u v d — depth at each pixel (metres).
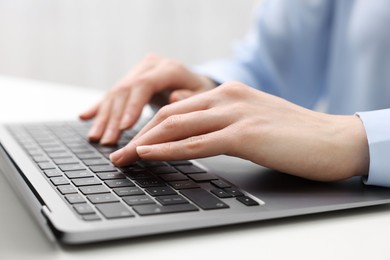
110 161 0.57
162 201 0.43
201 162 0.57
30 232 0.39
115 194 0.45
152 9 1.97
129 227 0.37
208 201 0.44
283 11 1.09
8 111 0.94
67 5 1.88
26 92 1.12
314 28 1.09
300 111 0.54
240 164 0.57
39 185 0.47
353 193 0.48
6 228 0.39
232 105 0.53
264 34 1.09
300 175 0.50
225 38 2.06
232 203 0.44
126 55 1.97
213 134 0.50
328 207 0.44
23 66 1.87
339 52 1.04
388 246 0.39
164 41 2.00
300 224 0.43
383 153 0.50
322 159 0.49
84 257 0.35
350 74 1.00
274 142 0.49
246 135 0.49
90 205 0.42
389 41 0.95
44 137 0.69
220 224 0.40
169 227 0.39
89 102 1.04
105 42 1.94
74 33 1.90
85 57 1.93
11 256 0.35
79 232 0.36
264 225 0.42
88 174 0.51
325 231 0.41
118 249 0.37
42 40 1.88
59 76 1.91
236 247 0.38
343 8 1.04
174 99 0.77
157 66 0.84
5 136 0.69
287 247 0.38
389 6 0.96
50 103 1.02
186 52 2.04
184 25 2.02
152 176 0.51
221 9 2.05
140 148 0.51
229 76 0.99
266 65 1.07
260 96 0.55
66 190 0.46
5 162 0.58
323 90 1.15
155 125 0.55
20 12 1.84
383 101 0.96
